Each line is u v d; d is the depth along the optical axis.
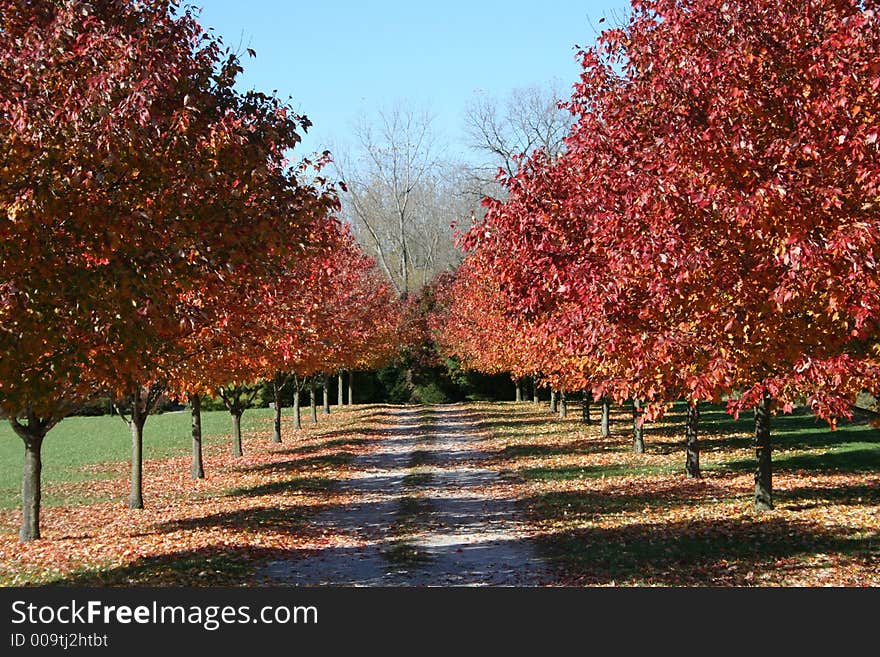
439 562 12.94
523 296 12.34
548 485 21.23
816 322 8.66
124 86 8.68
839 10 8.54
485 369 48.78
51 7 9.40
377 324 48.97
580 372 16.78
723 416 36.50
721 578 10.95
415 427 43.94
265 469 27.48
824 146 8.12
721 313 8.70
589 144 11.49
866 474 19.77
